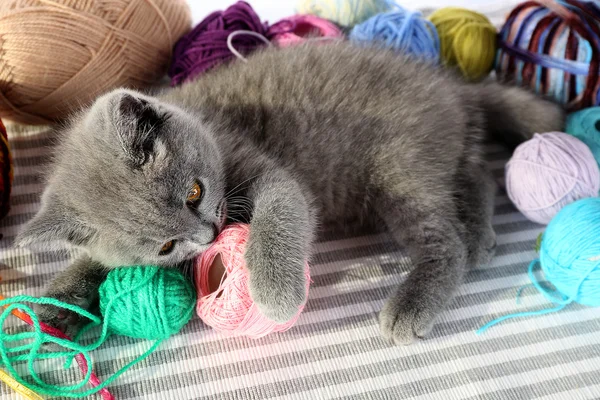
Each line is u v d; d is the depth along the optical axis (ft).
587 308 1.31
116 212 1.09
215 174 1.21
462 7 1.80
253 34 1.63
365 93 1.38
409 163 1.38
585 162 1.33
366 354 1.24
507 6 1.88
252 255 1.15
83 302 1.25
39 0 1.38
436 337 1.27
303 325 1.28
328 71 1.41
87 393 1.14
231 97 1.39
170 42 1.62
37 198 1.49
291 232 1.19
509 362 1.23
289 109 1.37
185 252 1.20
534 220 1.42
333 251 1.42
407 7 1.91
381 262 1.40
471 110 1.51
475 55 1.60
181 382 1.20
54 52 1.40
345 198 1.44
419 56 1.53
